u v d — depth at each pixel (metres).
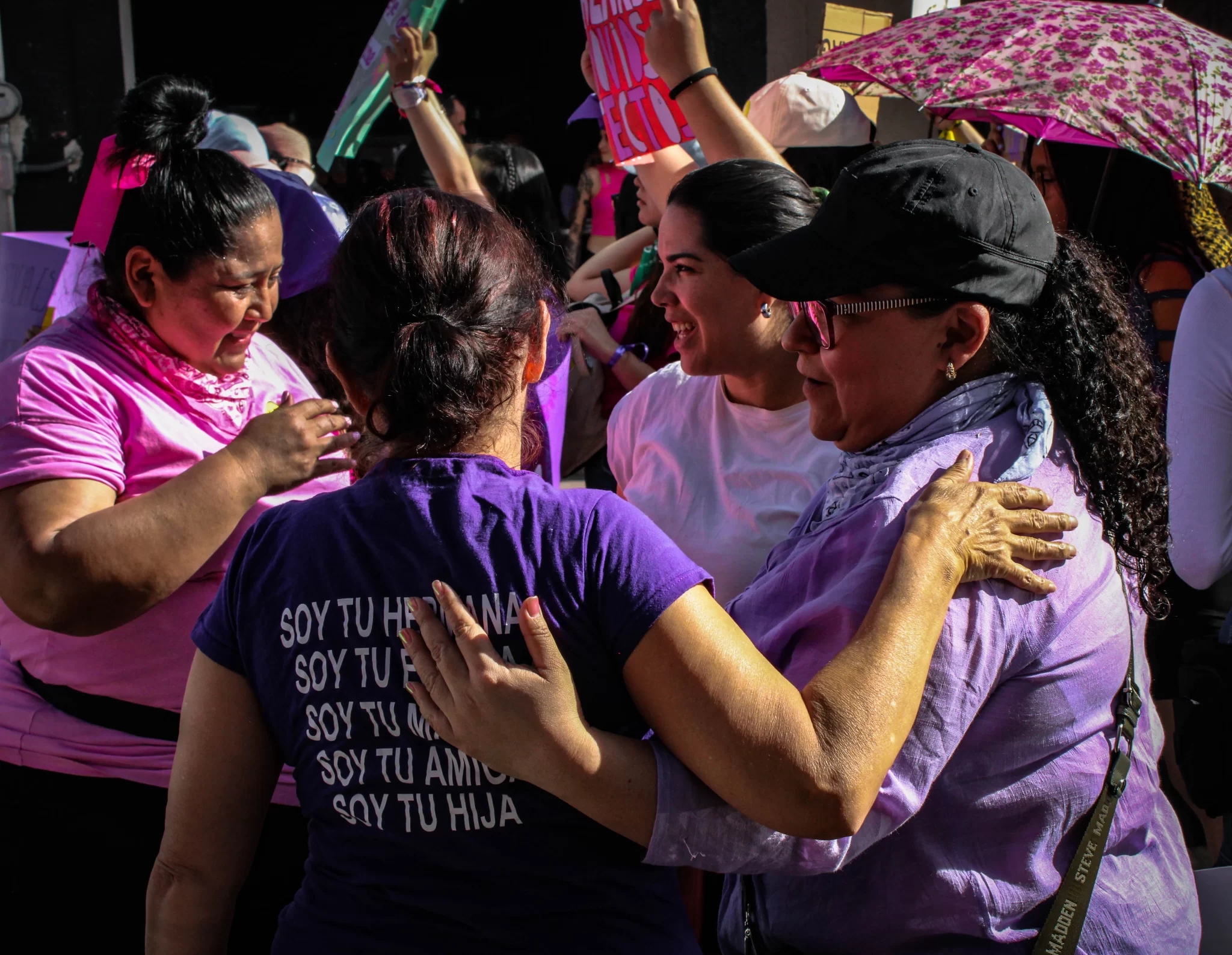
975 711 1.25
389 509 1.17
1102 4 2.89
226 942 1.30
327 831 1.19
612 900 1.15
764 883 1.43
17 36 7.17
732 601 1.55
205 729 1.25
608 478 3.18
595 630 1.12
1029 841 1.29
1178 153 2.47
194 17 11.16
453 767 1.12
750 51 6.26
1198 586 2.27
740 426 2.10
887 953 1.32
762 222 1.93
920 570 1.21
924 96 2.70
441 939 1.12
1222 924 1.69
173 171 1.77
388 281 1.17
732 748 1.08
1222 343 2.19
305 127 12.03
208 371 1.94
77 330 1.84
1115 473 1.39
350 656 1.15
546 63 11.36
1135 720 1.34
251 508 1.93
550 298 1.34
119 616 1.63
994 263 1.32
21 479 1.65
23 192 7.34
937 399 1.41
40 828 1.91
